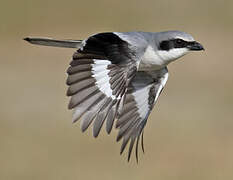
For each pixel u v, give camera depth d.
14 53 18.98
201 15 22.41
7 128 13.91
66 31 20.88
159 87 8.11
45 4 22.44
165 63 7.85
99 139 13.22
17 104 15.52
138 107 8.01
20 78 17.19
